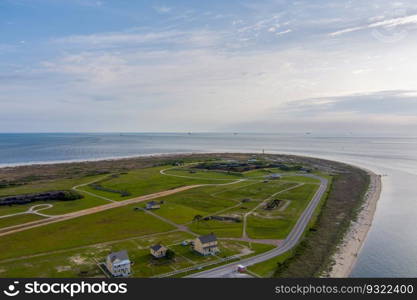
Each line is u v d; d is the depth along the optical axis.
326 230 99.19
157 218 112.44
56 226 103.88
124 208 126.19
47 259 77.62
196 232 97.44
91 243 88.69
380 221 110.19
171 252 77.81
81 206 129.75
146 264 73.81
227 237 92.44
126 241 90.00
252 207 127.06
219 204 132.25
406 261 76.88
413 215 118.06
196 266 72.44
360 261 76.81
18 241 90.44
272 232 97.00
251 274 68.25
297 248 84.00
